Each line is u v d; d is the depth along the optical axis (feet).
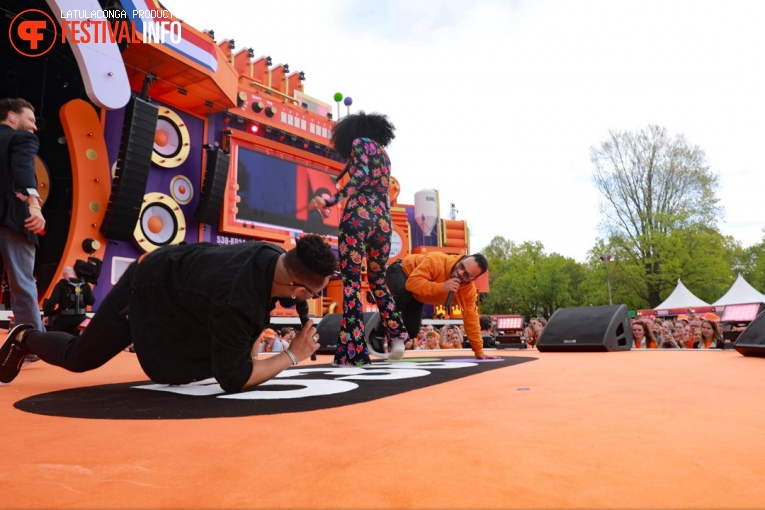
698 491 2.63
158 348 6.79
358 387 7.45
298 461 3.30
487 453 3.41
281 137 60.49
